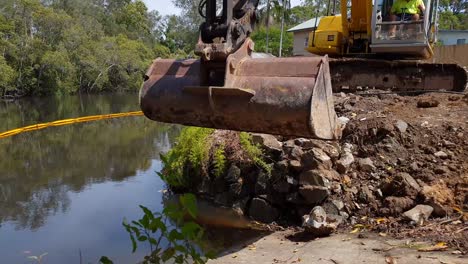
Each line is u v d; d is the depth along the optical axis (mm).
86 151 13344
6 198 8695
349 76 10211
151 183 9500
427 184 5672
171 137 15703
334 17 10930
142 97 3641
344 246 4727
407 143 6469
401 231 4953
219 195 7355
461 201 5246
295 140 6891
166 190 8719
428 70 9789
